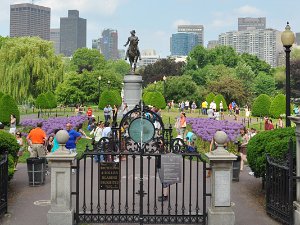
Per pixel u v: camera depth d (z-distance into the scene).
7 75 54.78
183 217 10.88
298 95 100.19
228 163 10.54
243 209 12.66
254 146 14.16
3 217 11.67
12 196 14.16
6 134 15.39
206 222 10.85
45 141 18.45
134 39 48.06
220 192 10.53
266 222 11.35
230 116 57.97
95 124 30.03
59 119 35.88
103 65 118.94
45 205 12.98
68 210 10.55
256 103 54.78
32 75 55.97
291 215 10.52
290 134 13.49
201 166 19.48
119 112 47.19
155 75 108.94
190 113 61.28
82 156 10.95
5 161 11.91
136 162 20.36
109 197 13.82
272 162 11.65
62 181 10.55
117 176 10.95
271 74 115.75
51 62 58.28
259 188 15.55
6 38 79.94
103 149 11.24
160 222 10.83
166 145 12.71
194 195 14.15
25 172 18.41
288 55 15.05
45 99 54.91
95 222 10.91
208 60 113.38
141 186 10.72
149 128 11.76
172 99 82.50
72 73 81.88
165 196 13.40
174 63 112.12
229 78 82.62
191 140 21.25
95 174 17.58
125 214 10.98
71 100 78.81
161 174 10.88
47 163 18.20
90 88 81.19
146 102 62.81
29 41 58.28
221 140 10.55
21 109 68.19
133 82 46.94
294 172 11.51
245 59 119.06
